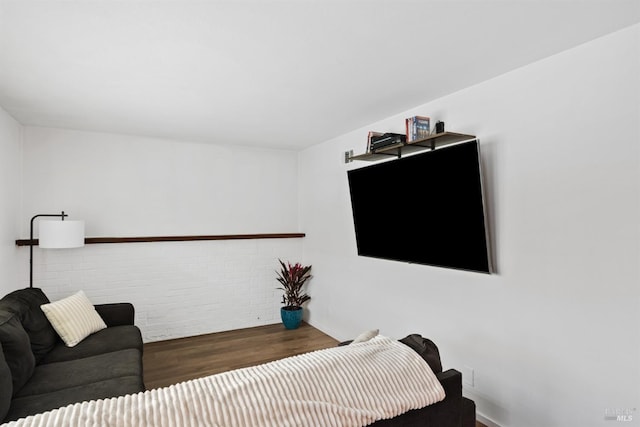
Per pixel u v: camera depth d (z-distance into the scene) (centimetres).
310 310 491
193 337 437
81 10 162
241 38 190
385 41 194
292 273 468
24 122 356
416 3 159
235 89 267
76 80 248
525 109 226
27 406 185
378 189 333
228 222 469
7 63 220
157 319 425
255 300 482
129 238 407
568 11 165
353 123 363
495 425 243
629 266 179
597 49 191
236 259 470
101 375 223
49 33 183
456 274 274
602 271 190
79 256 388
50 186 378
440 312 288
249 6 161
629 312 180
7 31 181
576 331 201
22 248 362
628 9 163
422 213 289
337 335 427
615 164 184
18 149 356
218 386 114
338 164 422
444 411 138
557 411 210
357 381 125
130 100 291
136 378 223
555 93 210
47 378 217
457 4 160
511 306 235
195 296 446
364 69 231
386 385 128
